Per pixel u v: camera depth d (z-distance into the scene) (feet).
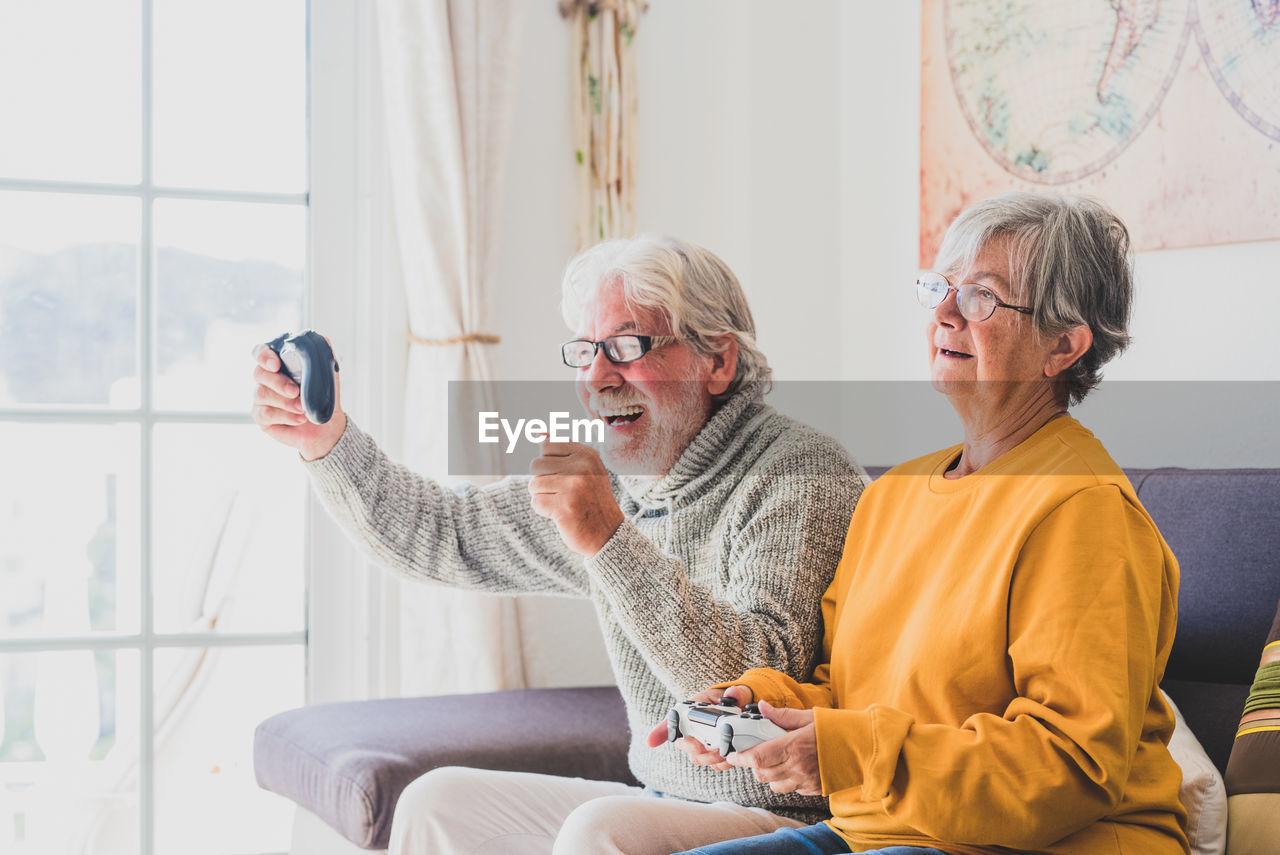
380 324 8.30
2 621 7.67
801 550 4.27
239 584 8.13
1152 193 6.42
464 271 7.94
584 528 3.94
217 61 8.14
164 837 7.93
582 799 4.64
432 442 7.96
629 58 8.50
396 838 4.53
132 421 7.90
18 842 7.70
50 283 7.78
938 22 7.80
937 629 3.55
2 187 7.67
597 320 4.68
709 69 8.77
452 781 4.57
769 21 8.59
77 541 7.80
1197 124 6.18
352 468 5.02
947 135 7.73
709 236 8.77
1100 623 3.21
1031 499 3.48
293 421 4.91
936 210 7.80
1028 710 3.23
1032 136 7.13
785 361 8.59
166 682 7.95
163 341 8.00
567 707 6.53
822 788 3.31
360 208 8.34
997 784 3.15
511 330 8.46
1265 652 4.24
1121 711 3.12
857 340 8.64
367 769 5.40
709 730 3.48
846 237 8.77
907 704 3.57
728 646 3.97
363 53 8.34
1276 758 3.96
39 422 7.73
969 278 3.82
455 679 7.89
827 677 4.10
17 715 7.69
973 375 3.84
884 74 8.39
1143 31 6.47
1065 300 3.71
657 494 4.73
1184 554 4.93
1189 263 6.27
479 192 8.04
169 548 7.97
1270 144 5.82
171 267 8.02
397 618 8.28
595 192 8.50
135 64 7.95
